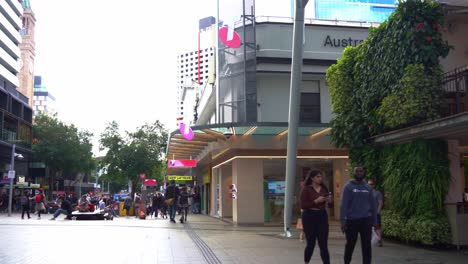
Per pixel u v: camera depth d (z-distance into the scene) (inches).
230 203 989.2
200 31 2440.9
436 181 464.8
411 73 497.4
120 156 1889.8
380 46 562.3
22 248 476.7
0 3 3339.1
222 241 542.0
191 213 1323.8
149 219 1072.2
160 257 415.5
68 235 612.7
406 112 499.2
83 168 2453.2
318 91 898.1
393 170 513.3
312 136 803.4
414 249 469.7
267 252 443.5
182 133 726.5
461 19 589.3
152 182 1701.5
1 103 1915.6
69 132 2351.1
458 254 432.5
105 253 442.0
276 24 884.6
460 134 462.9
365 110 580.1
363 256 319.9
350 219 320.8
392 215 518.3
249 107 863.7
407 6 515.5
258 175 808.9
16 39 3740.2
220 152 891.4
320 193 323.9
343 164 836.0
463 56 594.9
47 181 2748.5
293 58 592.4
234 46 857.5
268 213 830.5
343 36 900.0
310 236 321.1
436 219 460.4
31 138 2271.2
